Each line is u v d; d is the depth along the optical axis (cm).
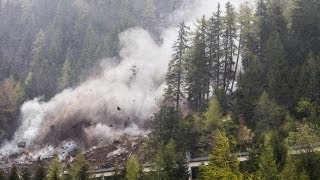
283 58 5788
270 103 5072
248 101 5462
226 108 5847
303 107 4941
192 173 4828
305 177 3503
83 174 4850
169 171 4356
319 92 5172
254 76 5766
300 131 4119
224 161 3747
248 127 5306
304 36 6456
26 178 4956
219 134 4078
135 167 4500
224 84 6700
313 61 5428
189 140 5184
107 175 5309
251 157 4153
